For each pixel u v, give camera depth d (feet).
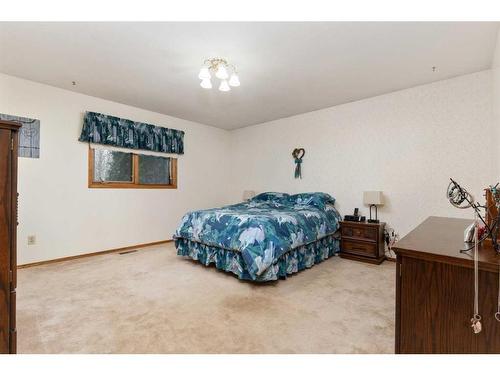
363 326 6.01
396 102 11.27
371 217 11.98
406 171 11.01
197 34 7.02
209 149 17.42
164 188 14.87
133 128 13.21
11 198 3.57
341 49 7.78
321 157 13.85
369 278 9.15
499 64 7.18
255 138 17.06
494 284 3.01
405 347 3.57
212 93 11.55
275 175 15.99
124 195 13.17
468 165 9.59
